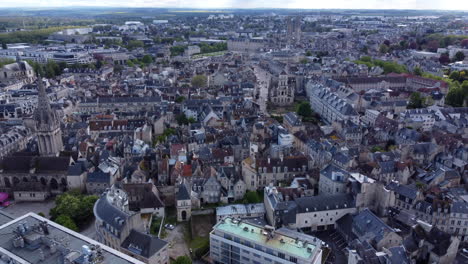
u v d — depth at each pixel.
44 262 129.62
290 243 165.62
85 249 129.12
